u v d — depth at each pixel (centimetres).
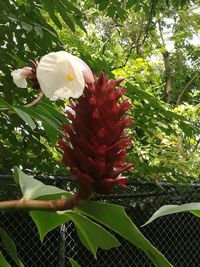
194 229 161
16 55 120
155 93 272
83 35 230
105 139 34
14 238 130
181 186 143
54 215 42
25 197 36
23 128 126
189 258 159
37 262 131
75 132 35
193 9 332
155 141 202
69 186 125
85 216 38
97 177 34
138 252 148
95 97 34
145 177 140
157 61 331
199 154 226
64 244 130
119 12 146
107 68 119
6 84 120
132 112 128
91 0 192
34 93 121
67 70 33
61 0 113
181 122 130
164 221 155
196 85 349
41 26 108
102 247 40
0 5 108
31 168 136
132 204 145
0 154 132
